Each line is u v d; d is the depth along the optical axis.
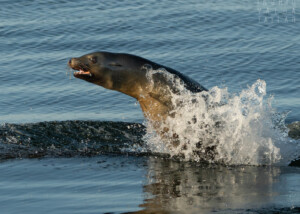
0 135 38.97
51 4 81.38
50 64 59.28
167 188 28.27
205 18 73.62
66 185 28.92
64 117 45.59
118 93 52.00
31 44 65.44
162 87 36.25
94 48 63.78
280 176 30.73
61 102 49.75
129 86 36.72
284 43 64.31
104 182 29.47
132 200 26.16
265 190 27.77
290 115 44.62
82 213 24.45
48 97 50.91
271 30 69.25
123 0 83.12
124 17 74.25
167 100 36.19
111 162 34.03
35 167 32.66
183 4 80.50
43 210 24.95
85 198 26.59
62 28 70.19
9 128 40.34
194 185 28.84
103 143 38.16
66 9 78.88
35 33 68.81
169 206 25.20
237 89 51.59
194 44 64.50
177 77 36.75
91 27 70.44
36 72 57.25
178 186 28.64
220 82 53.56
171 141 36.34
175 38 66.50
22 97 50.91
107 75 36.47
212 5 79.75
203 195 26.94
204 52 61.75
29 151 36.25
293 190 27.70
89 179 30.11
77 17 74.75
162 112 36.28
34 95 51.34
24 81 55.09
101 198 26.61
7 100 50.19
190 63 58.50
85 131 40.16
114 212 24.52
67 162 33.91
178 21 72.50
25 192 27.72
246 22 72.06
